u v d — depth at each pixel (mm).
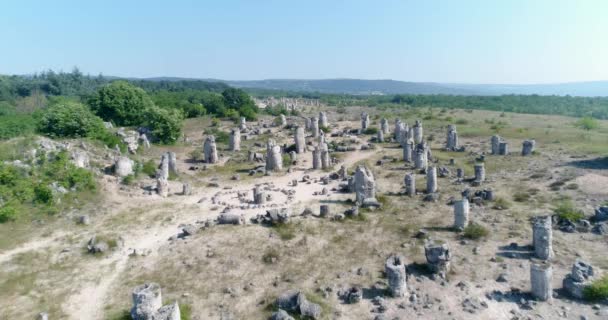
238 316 20688
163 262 26547
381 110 128250
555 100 150500
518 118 99250
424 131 80188
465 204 29453
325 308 21016
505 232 28734
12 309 21734
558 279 22562
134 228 32656
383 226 31281
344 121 100688
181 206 38250
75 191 37562
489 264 24531
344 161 56719
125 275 25219
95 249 28078
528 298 21000
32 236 30188
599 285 20344
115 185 41594
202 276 24656
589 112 122188
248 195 41906
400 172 48938
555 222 29422
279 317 19750
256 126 89000
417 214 33625
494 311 20156
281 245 28062
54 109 55719
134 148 59469
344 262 25859
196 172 52312
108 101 78500
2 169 35938
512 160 51125
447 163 52375
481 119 96812
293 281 23781
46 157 40562
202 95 135125
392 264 22266
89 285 24203
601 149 52188
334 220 32344
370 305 21219
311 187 44219
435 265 23656
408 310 20609
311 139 72875
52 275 25328
